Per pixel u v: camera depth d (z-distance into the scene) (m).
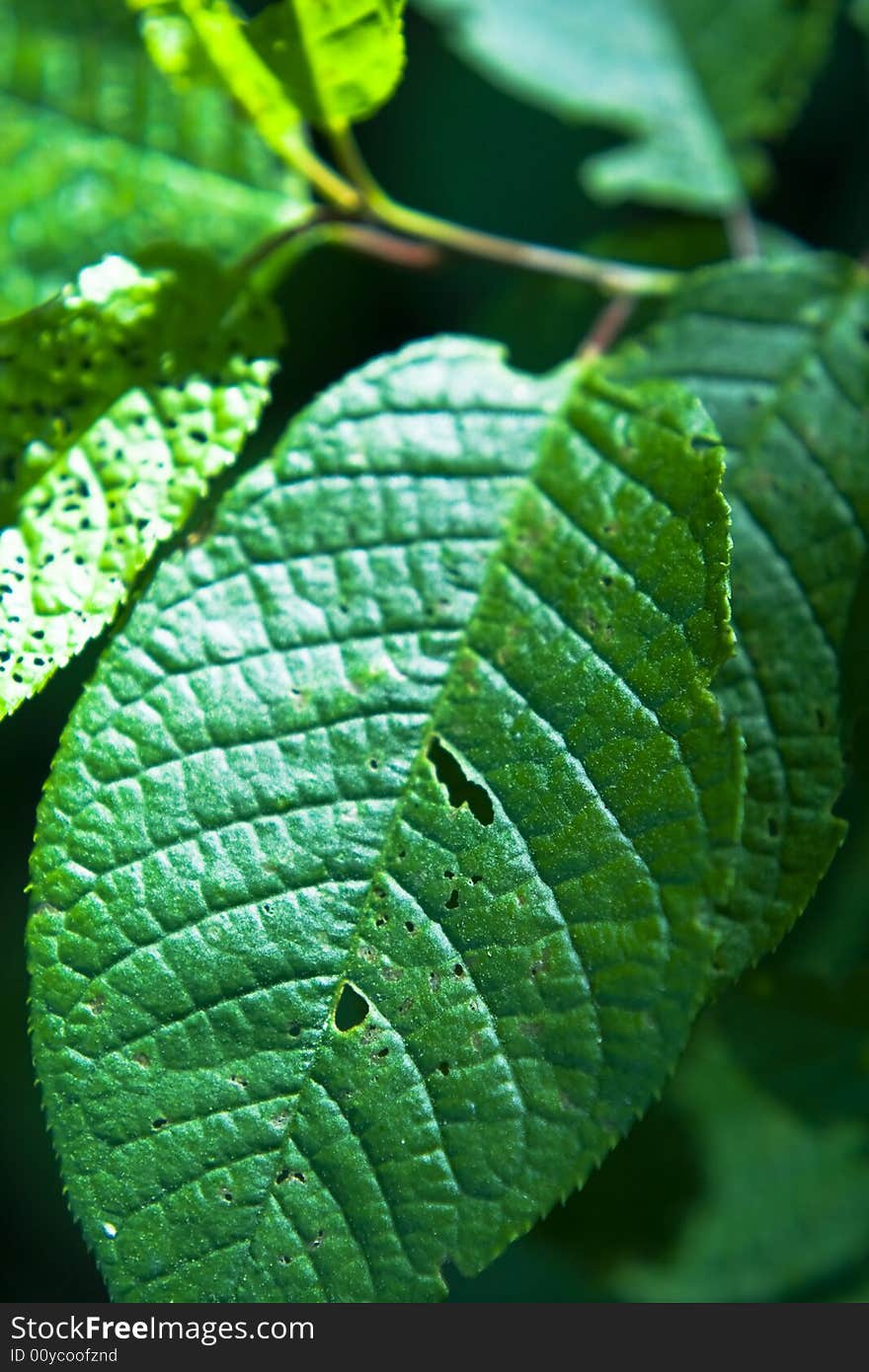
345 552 0.29
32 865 0.28
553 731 0.28
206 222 0.32
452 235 0.32
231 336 0.30
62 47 0.32
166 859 0.28
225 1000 0.28
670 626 0.28
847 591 0.29
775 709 0.29
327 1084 0.28
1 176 0.32
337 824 0.28
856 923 0.32
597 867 0.28
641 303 0.32
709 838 0.28
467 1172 0.27
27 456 0.29
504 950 0.28
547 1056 0.27
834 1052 0.33
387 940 0.28
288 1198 0.27
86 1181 0.27
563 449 0.29
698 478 0.28
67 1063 0.28
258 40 0.29
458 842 0.28
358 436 0.29
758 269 0.31
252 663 0.28
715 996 0.28
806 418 0.30
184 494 0.29
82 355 0.29
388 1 0.29
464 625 0.29
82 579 0.29
